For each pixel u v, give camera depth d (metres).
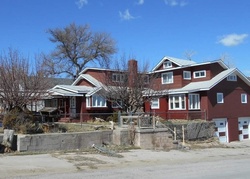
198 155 20.72
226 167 15.48
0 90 20.98
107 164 15.52
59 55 61.34
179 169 14.58
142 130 21.98
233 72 37.25
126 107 29.47
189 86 37.12
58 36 61.38
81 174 12.78
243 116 38.22
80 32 63.00
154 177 12.33
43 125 22.14
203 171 14.05
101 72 37.62
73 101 35.34
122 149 20.56
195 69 38.53
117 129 22.14
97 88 33.84
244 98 38.72
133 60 31.31
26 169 13.39
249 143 34.84
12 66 21.39
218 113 35.56
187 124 29.48
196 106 35.53
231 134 36.59
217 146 28.50
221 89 36.25
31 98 21.75
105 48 64.31
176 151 21.83
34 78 21.92
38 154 17.31
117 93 29.28
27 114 20.92
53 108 34.50
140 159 17.55
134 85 29.48
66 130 22.27
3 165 13.98
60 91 34.38
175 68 38.00
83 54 62.72
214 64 37.47
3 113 21.59
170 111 37.41
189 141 29.12
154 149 21.86
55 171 13.35
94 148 20.05
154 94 31.31
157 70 40.25
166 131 23.23
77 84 40.22
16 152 17.34
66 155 17.39
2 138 17.70
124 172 13.46
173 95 37.19
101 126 23.73
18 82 21.28
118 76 30.78
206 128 31.30
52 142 18.78
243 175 13.03
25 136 17.81
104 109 35.00
